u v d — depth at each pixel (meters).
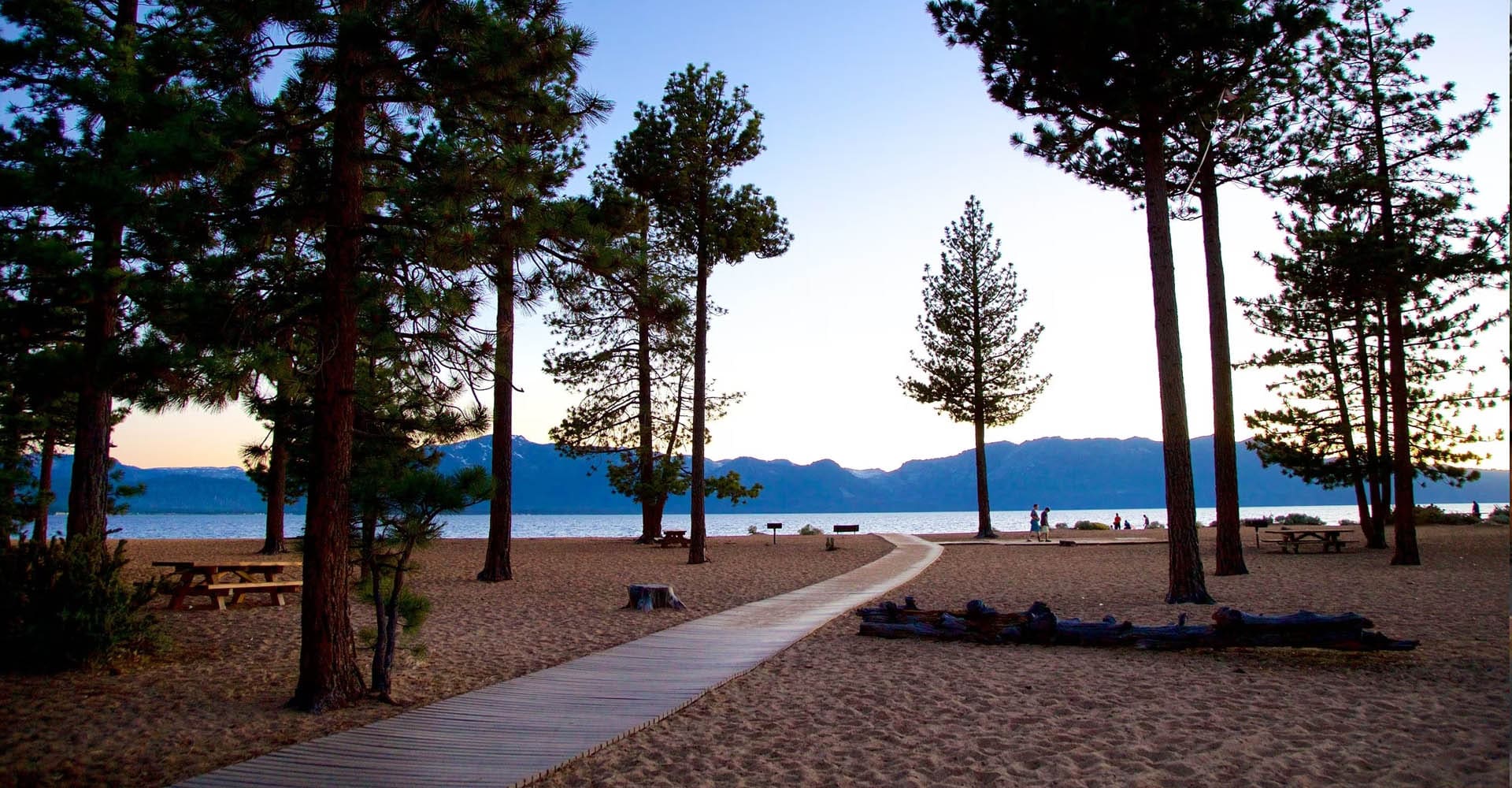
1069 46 12.28
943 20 13.24
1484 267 17.72
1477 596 12.24
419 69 7.02
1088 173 16.72
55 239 8.30
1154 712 6.35
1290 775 4.90
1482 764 4.94
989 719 6.27
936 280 35.91
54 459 20.34
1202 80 12.48
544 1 7.33
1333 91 18.53
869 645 9.54
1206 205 16.92
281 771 5.24
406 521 6.95
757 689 7.47
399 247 6.94
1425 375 25.64
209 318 7.00
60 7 9.88
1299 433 25.36
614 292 8.72
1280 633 7.96
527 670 8.29
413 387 8.38
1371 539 23.00
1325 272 20.28
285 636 10.15
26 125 9.50
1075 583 15.82
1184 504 12.73
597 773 5.26
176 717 6.53
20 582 8.27
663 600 12.71
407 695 7.27
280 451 25.11
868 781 5.01
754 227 23.48
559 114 7.64
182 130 6.60
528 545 31.44
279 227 7.30
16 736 6.02
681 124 23.27
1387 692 6.82
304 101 7.40
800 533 42.12
